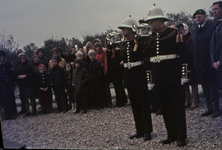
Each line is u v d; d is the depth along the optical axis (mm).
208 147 2879
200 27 4168
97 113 5340
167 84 3086
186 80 2967
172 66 3047
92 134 3893
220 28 3699
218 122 3748
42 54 6797
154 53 3133
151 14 3076
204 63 4117
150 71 3252
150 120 3387
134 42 3311
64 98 6016
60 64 6367
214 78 4070
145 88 3312
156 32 3125
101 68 5754
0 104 5762
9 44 6590
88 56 6164
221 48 3658
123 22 3320
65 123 4820
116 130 3965
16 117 5953
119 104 5750
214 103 4055
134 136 3502
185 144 3035
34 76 6082
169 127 3176
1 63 5750
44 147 3424
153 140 3314
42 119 5434
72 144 3479
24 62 6074
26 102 6066
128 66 3363
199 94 5688
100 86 5754
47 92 6094
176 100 3062
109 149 3152
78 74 5652
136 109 3439
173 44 3033
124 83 3447
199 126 3686
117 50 3543
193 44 4262
